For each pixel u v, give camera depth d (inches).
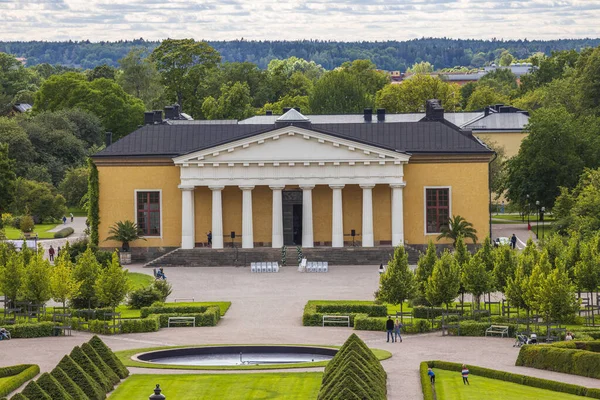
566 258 4594.0
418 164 6289.4
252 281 5502.0
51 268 4456.2
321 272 5797.2
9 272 4411.9
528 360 3481.8
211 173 6225.4
